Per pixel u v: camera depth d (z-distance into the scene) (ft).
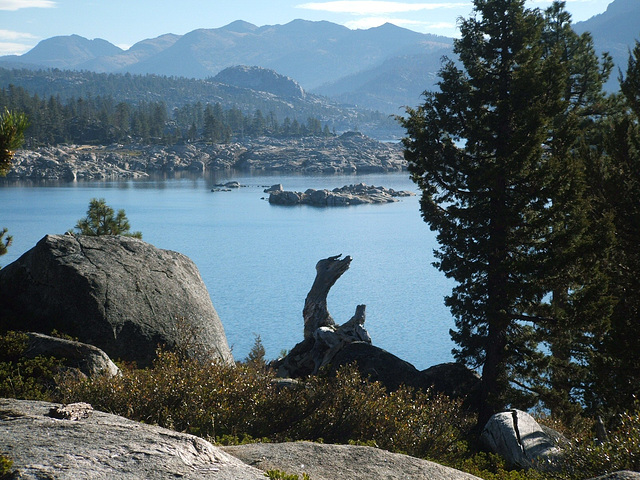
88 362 56.29
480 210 89.30
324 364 97.86
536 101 88.07
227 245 570.87
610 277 80.38
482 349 94.73
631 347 71.15
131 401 41.22
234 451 30.86
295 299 386.32
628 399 70.28
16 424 26.02
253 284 428.15
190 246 561.02
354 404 47.75
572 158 84.07
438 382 92.43
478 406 90.53
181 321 72.43
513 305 88.79
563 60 115.85
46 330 70.23
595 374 75.87
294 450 31.07
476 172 89.76
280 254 536.83
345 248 565.53
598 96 114.32
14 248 490.90
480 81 93.30
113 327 72.64
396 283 438.81
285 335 302.66
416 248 571.28
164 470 22.31
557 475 42.39
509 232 88.12
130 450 23.59
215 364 50.47
